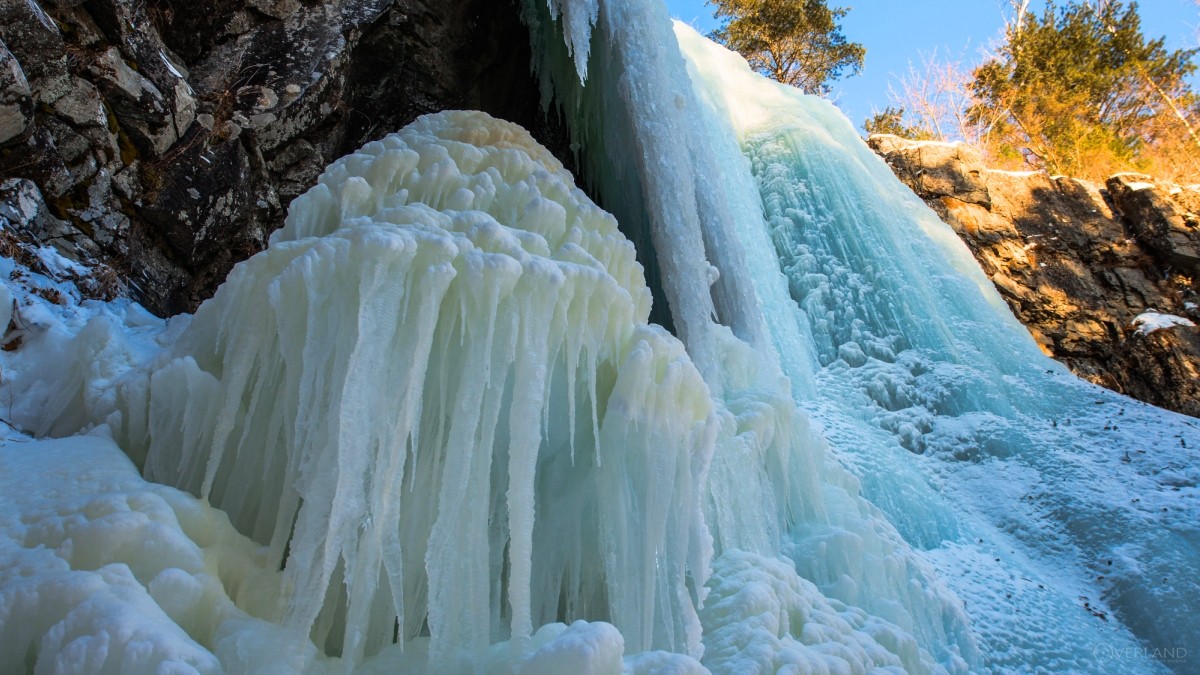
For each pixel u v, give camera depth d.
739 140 12.27
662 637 3.65
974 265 11.73
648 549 3.55
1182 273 12.66
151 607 2.33
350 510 2.76
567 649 2.60
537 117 8.46
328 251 3.04
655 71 6.94
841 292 10.37
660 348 3.84
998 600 5.95
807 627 3.99
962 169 13.34
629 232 7.60
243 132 5.45
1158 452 8.25
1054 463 8.01
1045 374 9.98
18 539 2.50
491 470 3.58
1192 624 6.00
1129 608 6.34
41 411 3.49
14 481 2.79
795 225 11.14
